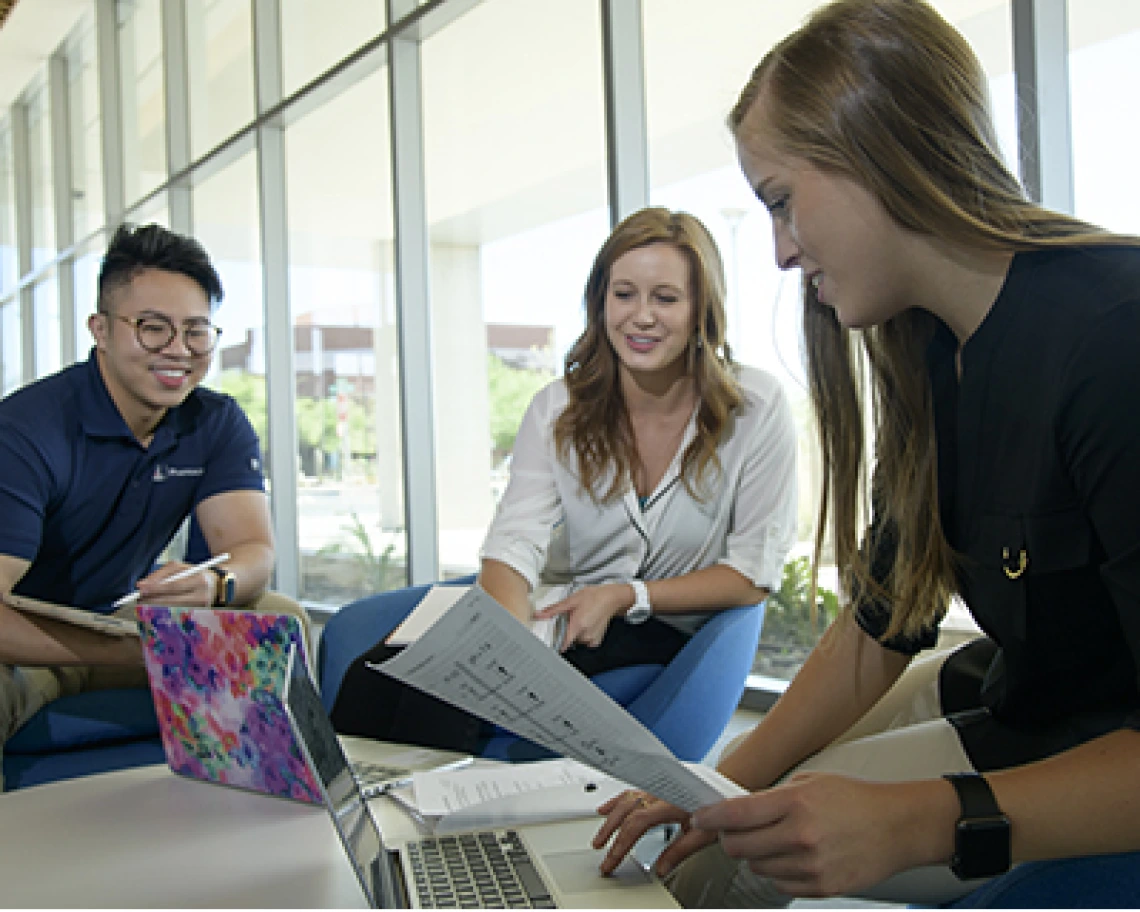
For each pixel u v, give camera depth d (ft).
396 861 3.05
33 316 27.37
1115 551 2.72
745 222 9.37
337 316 14.62
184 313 6.25
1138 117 6.45
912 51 2.89
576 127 10.82
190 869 3.05
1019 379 3.02
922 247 3.04
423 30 12.52
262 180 15.62
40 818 3.59
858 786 2.60
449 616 2.24
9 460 6.04
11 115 27.02
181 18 18.34
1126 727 2.70
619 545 6.66
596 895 2.72
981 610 3.48
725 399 6.22
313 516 15.52
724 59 9.12
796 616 9.64
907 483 3.66
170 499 6.97
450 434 12.84
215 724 3.71
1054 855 2.59
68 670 6.71
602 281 6.36
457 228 12.50
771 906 3.43
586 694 2.39
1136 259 2.83
